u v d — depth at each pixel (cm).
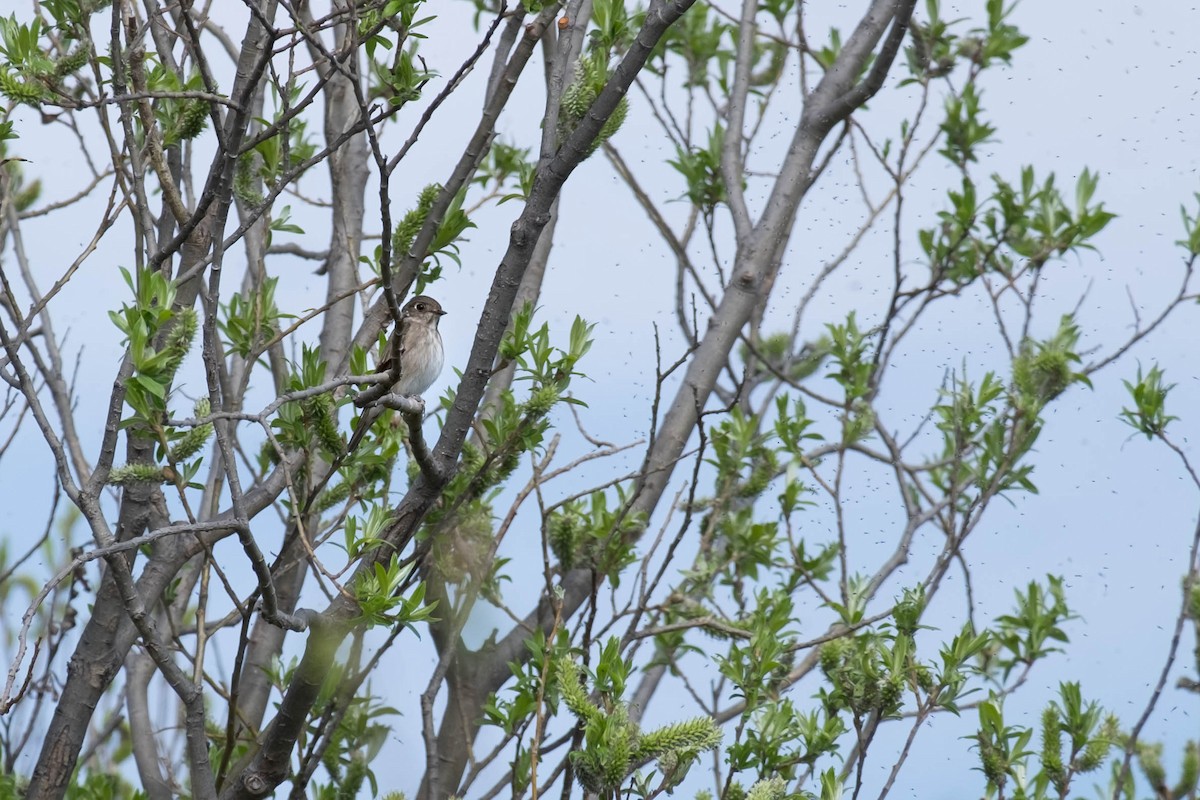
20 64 954
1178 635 1057
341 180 1361
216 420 888
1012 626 1281
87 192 1191
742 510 1425
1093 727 1087
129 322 873
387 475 1147
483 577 1113
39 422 899
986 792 1080
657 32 1019
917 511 1405
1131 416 1230
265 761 1017
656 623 1264
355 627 1048
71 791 1212
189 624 1416
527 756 1098
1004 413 1340
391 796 1037
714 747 928
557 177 1040
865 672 1049
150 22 1017
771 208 1441
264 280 1217
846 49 1518
